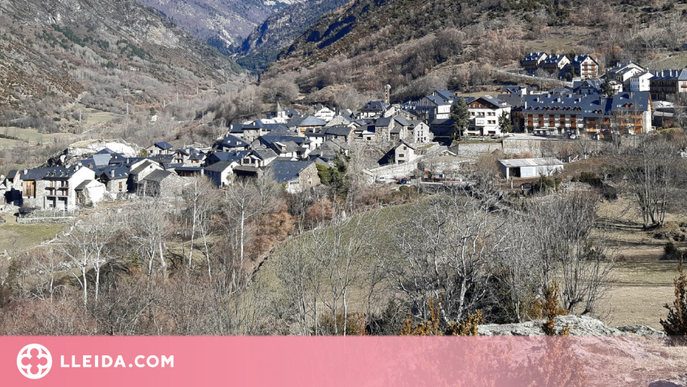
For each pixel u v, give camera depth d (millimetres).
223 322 46312
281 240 77312
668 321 37000
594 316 42844
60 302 59656
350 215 79250
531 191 87500
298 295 46000
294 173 103750
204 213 88250
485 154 117125
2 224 101500
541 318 38281
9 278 72375
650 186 80250
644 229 75750
